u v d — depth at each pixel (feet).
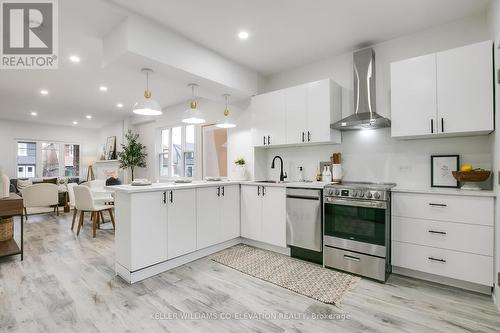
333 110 10.54
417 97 8.36
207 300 7.11
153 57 8.52
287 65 12.46
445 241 7.58
